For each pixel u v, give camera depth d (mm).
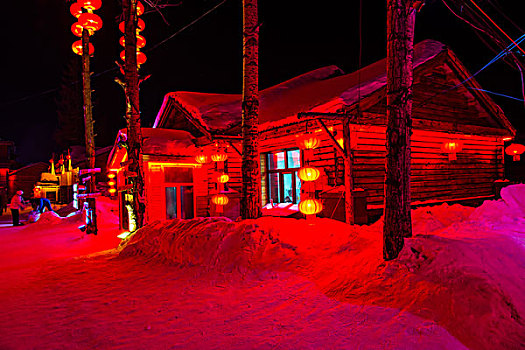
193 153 12258
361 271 3961
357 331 2850
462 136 10883
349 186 7430
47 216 14773
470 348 2539
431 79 9656
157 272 5316
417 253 3771
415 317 2902
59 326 3332
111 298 4152
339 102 7465
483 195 11453
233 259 4926
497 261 3500
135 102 8453
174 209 12055
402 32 4043
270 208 10688
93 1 9773
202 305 3744
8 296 4324
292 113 8812
